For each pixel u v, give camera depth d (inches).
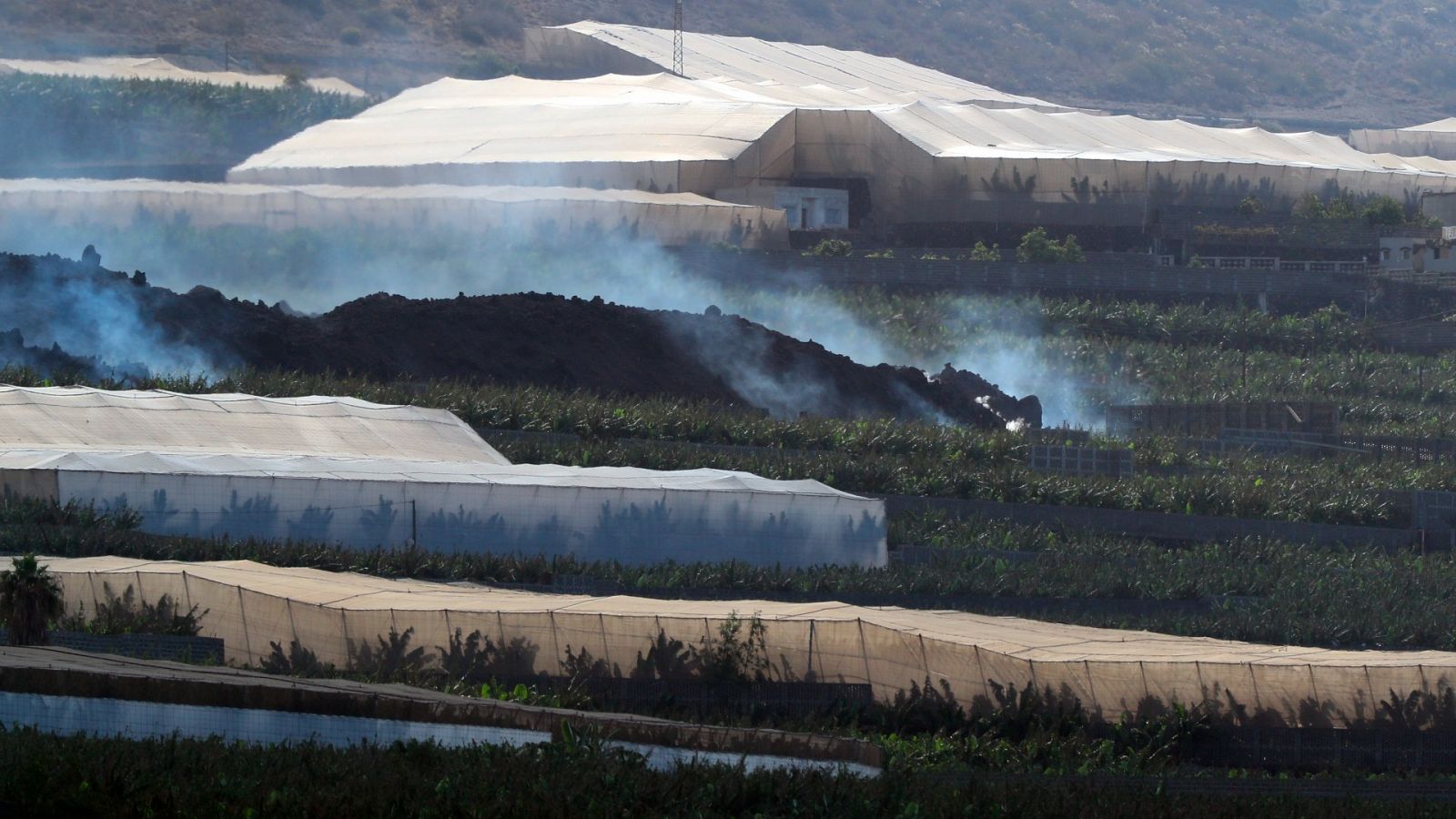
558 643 4869.6
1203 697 4921.3
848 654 4916.3
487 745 3631.9
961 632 5246.1
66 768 3139.8
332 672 4603.8
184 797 3107.8
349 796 3166.8
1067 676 4918.8
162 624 4879.4
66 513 5979.3
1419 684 4916.3
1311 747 4891.7
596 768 3496.6
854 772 3850.9
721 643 4877.0
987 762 4571.9
